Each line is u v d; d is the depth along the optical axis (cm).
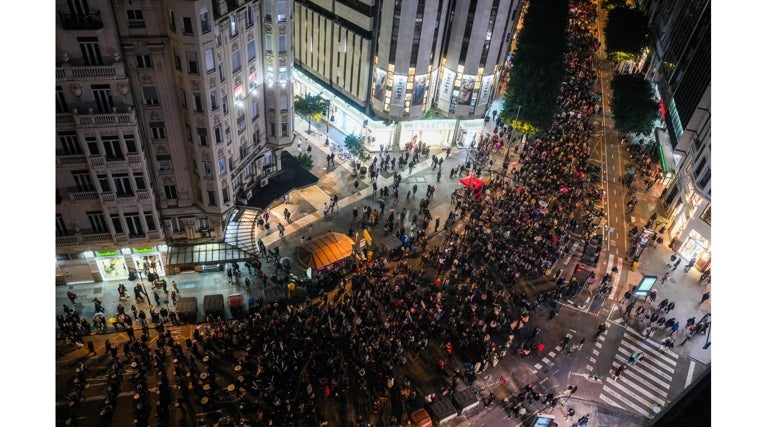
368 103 7731
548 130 8262
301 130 8250
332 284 5575
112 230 4878
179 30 4081
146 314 5078
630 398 4862
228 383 4512
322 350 4772
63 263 5125
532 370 4997
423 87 7425
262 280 5525
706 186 6109
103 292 5266
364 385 4578
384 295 5347
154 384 4456
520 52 7794
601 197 7300
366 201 6912
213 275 5550
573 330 5444
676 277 6288
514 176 7469
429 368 4844
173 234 5403
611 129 9200
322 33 7931
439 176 7294
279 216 6506
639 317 5688
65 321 4772
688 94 7775
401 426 4347
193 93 4431
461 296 5497
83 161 4472
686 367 5209
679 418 2498
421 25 6812
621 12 11212
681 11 9388
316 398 4462
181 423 4191
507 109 7962
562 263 6228
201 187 5041
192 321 5050
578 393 4847
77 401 4256
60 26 3847
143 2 4003
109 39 4016
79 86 4103
